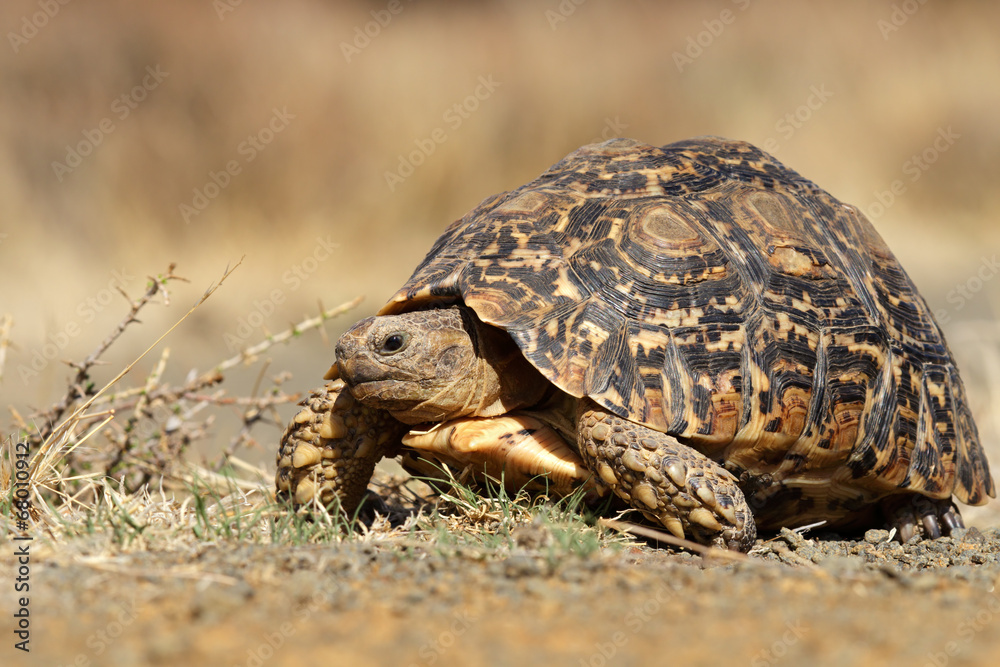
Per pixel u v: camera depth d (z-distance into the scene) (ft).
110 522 27.40
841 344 32.17
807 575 23.06
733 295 31.17
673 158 35.35
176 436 40.63
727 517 28.07
